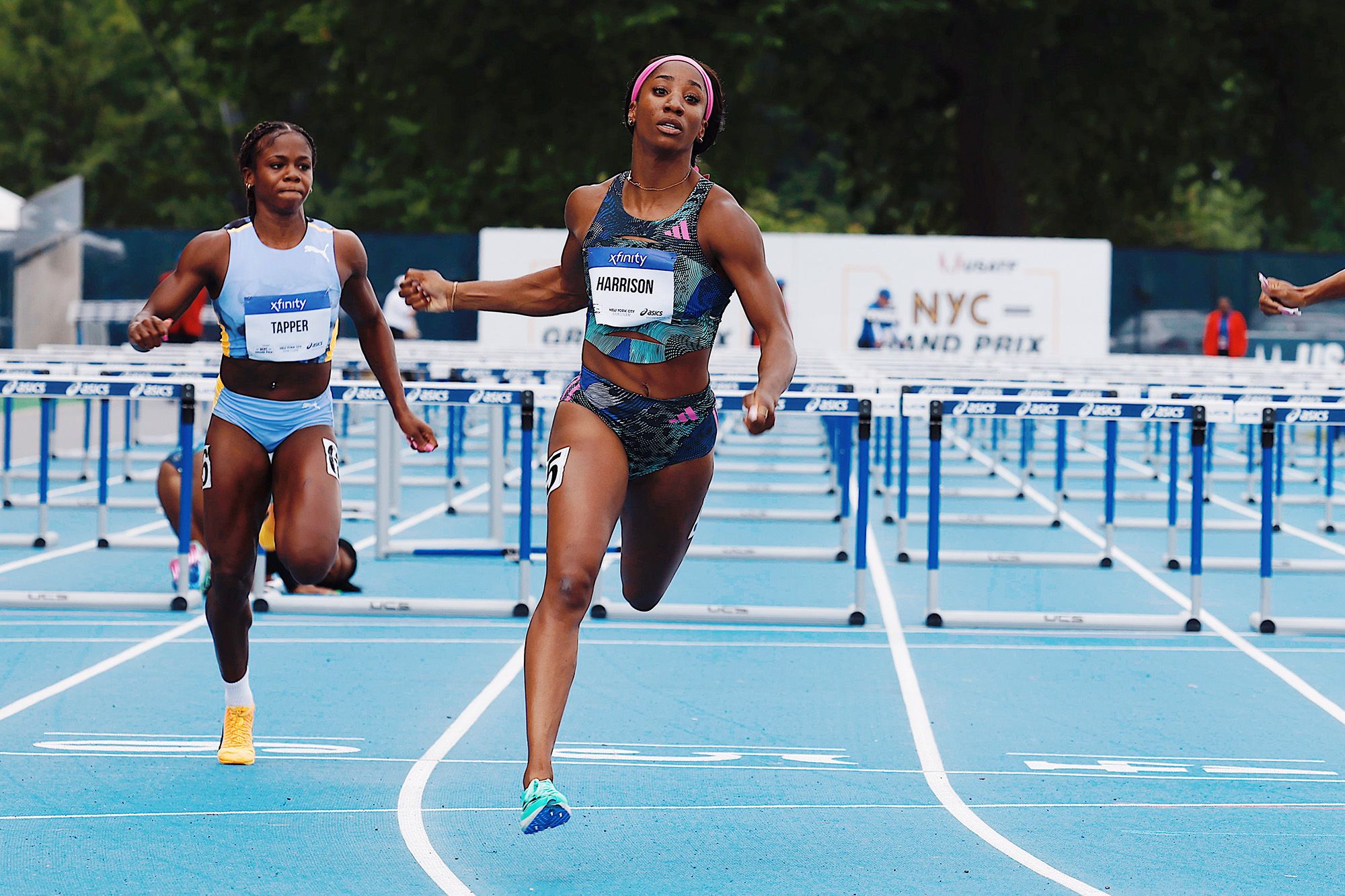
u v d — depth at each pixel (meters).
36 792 11.13
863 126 80.12
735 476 37.38
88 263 66.81
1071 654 17.34
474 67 66.88
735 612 18.94
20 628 17.80
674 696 14.91
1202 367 32.16
